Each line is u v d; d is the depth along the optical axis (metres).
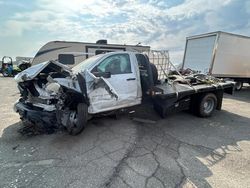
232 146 3.94
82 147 3.73
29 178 2.74
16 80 4.13
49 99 3.98
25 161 3.20
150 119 5.62
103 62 4.54
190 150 3.71
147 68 5.13
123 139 4.14
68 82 4.03
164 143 4.00
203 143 4.05
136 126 4.99
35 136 4.20
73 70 4.76
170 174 2.88
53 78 4.07
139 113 6.12
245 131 4.84
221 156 3.50
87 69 4.27
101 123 5.13
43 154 3.44
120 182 2.67
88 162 3.19
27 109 3.99
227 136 4.48
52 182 2.66
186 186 2.61
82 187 2.56
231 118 6.01
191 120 5.65
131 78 4.96
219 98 6.30
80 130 4.19
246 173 2.97
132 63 5.04
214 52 10.50
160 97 4.89
